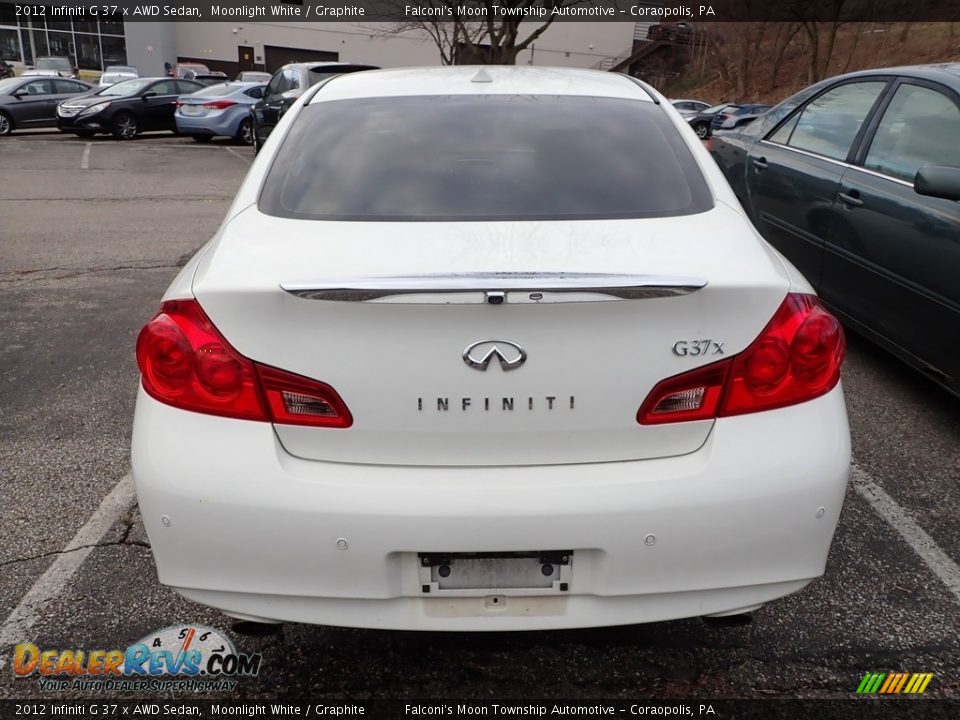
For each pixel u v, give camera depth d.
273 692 2.09
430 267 1.73
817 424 1.79
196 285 1.75
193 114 16.78
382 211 2.05
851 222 3.85
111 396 3.84
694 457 1.75
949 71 3.74
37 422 3.56
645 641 2.26
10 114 17.69
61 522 2.79
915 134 3.67
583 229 1.95
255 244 1.90
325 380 1.69
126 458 3.24
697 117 24.48
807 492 1.76
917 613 2.35
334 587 1.74
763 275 1.77
